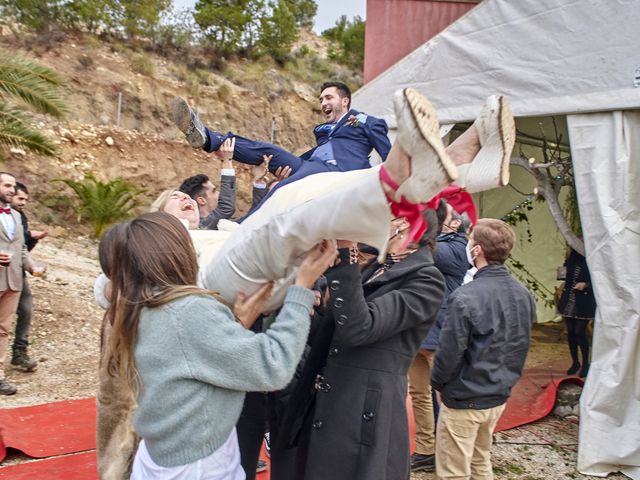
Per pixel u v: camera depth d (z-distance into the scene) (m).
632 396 4.32
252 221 1.96
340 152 3.28
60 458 3.96
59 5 19.38
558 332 8.59
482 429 3.43
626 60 4.28
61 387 5.48
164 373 1.70
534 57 4.86
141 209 15.37
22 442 4.10
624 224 4.33
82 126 16.00
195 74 21.17
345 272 2.13
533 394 5.81
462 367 3.25
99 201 13.59
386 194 1.56
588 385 4.46
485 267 3.43
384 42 6.65
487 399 3.23
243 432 2.63
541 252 9.09
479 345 3.19
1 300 5.26
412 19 6.46
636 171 4.35
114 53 19.64
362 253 2.57
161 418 1.71
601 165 4.44
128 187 14.25
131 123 17.69
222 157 3.50
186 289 1.78
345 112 3.79
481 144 1.74
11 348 6.28
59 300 7.91
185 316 1.71
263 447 4.19
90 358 6.38
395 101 1.41
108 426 2.21
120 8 21.33
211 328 1.71
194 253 1.88
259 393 2.67
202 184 4.54
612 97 4.34
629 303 4.29
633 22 4.24
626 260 4.30
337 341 2.40
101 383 2.16
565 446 4.79
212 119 19.94
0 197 5.36
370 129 3.32
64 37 18.69
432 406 4.14
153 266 1.78
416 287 2.37
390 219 1.61
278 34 25.84
